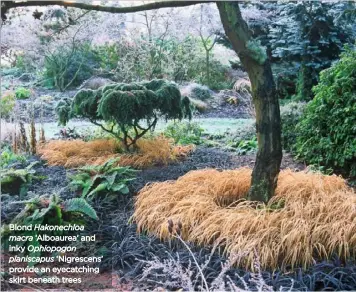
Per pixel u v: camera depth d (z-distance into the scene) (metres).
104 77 8.36
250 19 8.07
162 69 8.71
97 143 5.47
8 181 4.04
